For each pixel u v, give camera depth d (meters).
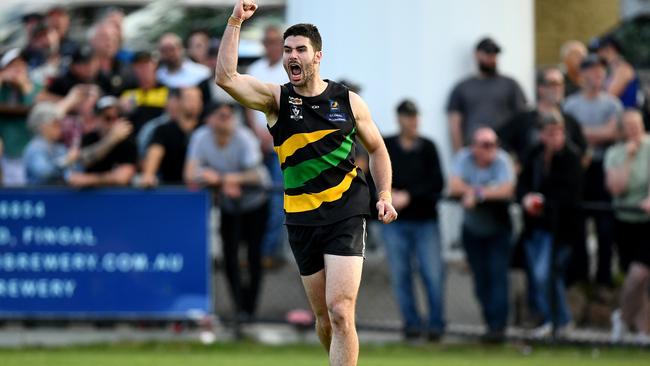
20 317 39.47
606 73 47.47
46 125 42.25
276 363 35.94
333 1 46.38
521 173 39.41
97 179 39.34
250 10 23.89
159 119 43.53
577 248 39.47
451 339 39.78
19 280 39.44
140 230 39.41
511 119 43.22
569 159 38.88
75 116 43.72
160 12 59.97
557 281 39.25
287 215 24.80
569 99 44.25
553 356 37.97
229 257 40.19
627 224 38.81
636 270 38.81
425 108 46.12
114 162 40.34
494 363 36.19
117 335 40.22
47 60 48.53
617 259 40.38
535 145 39.12
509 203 39.22
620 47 49.12
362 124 24.80
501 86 44.62
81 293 39.47
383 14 46.03
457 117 44.81
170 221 39.47
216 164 40.16
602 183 42.19
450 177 41.97
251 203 39.94
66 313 39.47
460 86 44.94
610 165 40.25
